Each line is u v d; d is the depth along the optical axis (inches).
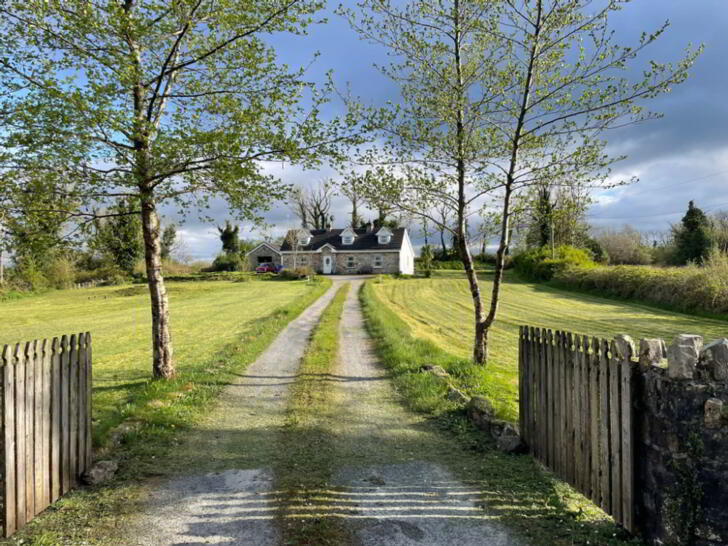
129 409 296.0
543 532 165.0
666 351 151.4
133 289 1796.3
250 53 327.0
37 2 268.5
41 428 179.5
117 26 282.4
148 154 313.7
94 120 272.5
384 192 406.0
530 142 370.9
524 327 238.7
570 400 193.0
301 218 3161.9
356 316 869.2
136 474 214.5
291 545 158.2
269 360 487.2
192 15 315.6
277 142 331.6
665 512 141.6
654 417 146.5
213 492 197.8
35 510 175.5
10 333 864.3
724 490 126.6
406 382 376.8
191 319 911.0
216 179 344.8
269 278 2102.6
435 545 158.6
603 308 1082.1
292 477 212.8
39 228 313.9
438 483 206.4
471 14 366.3
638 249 2172.7
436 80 383.9
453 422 286.7
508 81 362.9
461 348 623.8
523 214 402.6
